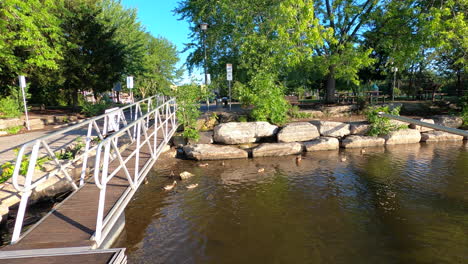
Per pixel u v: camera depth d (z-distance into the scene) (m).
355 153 11.71
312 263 4.52
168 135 9.80
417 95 22.98
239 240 5.27
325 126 13.37
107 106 22.17
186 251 4.93
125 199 4.98
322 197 7.23
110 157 7.95
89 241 3.68
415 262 4.49
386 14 14.18
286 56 14.43
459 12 13.13
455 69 21.23
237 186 8.23
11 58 14.98
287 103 15.42
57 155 8.62
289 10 12.09
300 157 10.73
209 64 22.88
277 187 8.05
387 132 13.27
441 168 9.34
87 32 21.19
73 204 4.82
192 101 13.66
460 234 5.30
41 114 18.94
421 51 15.87
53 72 18.97
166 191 7.89
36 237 3.80
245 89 14.85
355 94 22.44
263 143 12.41
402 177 8.60
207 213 6.46
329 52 15.71
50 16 15.47
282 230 5.61
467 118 14.59
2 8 13.02
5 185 6.36
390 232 5.44
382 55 20.03
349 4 14.98
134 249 5.02
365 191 7.57
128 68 31.55
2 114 14.83
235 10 16.98
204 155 11.34
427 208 6.46
